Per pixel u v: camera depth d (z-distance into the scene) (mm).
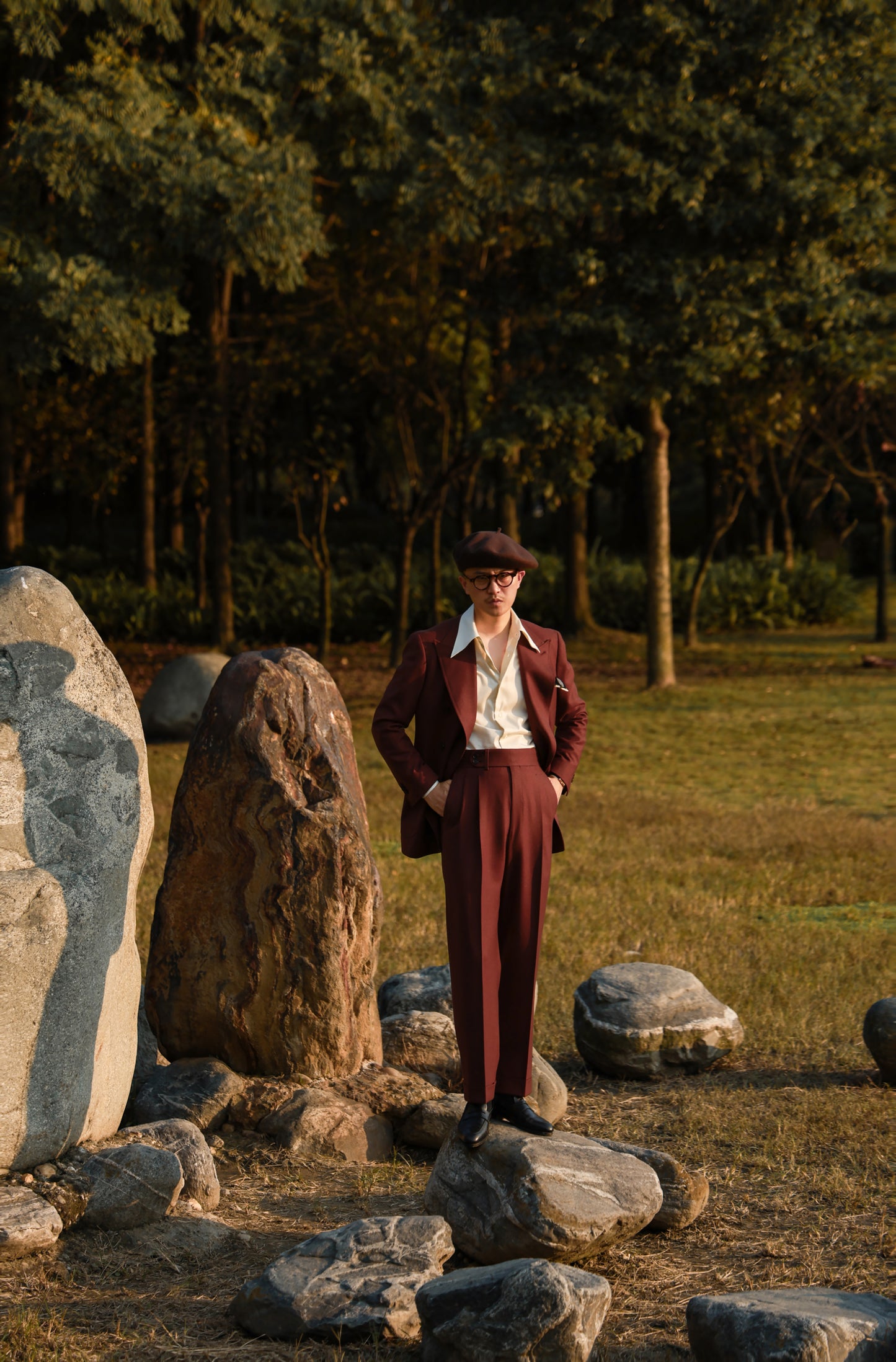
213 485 23922
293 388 23312
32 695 4254
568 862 9781
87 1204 3979
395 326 22078
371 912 5074
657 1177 3979
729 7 16281
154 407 27359
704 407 20844
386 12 16047
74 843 4258
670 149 16625
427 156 16141
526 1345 3059
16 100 15734
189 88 15516
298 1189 4383
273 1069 5027
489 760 3807
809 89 16688
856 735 16766
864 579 40562
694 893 8859
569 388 18031
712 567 33406
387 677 22797
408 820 3926
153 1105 4844
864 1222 4070
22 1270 3707
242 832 4957
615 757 15227
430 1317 3215
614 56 16953
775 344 18078
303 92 16844
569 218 17000
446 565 32562
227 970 4996
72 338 13602
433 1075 5367
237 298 30375
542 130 17250
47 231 14203
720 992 6547
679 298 16812
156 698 15961
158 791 12055
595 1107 5289
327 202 20078
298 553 35250
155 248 14891
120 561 37594
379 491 49469
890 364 18172
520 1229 3639
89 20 14867
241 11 15398
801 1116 4988
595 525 47219
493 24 16438
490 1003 3822
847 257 18281
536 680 3848
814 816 11648
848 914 8414
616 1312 3523
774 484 34344
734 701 19953
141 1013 5508
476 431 18547
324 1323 3293
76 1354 3225
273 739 5008
